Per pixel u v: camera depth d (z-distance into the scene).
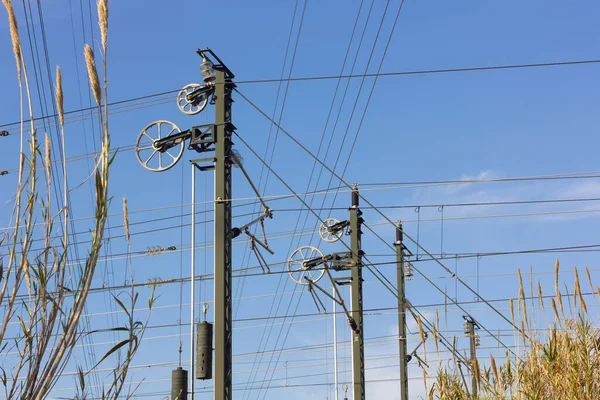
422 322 9.64
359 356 25.67
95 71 4.24
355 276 26.56
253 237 17.55
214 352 15.55
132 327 4.75
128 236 4.89
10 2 4.13
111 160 4.27
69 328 4.07
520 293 8.97
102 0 4.23
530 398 8.52
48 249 4.24
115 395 4.57
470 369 9.54
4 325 4.00
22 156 4.27
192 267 17.28
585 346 8.65
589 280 8.75
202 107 18.20
